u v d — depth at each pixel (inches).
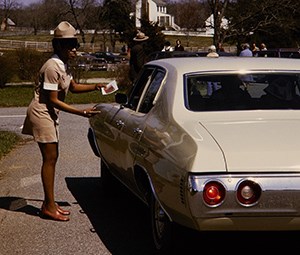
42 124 273.0
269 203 182.2
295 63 256.1
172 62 257.4
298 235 208.8
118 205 307.9
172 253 208.7
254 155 186.7
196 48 2273.6
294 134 202.4
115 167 282.2
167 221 205.9
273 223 184.4
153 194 215.3
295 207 183.0
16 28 4397.1
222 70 242.5
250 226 184.4
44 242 250.4
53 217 281.3
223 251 226.2
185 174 185.3
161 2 4156.0
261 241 232.7
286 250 229.0
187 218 187.5
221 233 209.0
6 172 390.0
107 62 1790.1
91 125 325.4
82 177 372.8
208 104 228.2
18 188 344.5
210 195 181.0
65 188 343.9
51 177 280.4
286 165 184.4
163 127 221.3
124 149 256.5
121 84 1072.2
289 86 239.0
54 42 275.6
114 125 277.0
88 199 319.9
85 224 275.0
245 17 1412.4
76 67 1050.1
